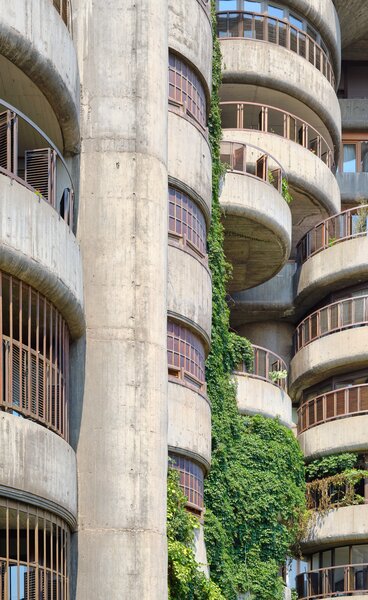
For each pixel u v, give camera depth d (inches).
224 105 2194.9
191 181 1595.7
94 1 1378.0
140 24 1379.2
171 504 1446.9
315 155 2217.0
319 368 2252.7
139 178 1346.0
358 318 2220.7
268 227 1958.7
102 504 1279.5
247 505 1894.7
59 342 1242.0
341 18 2603.3
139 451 1294.3
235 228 1967.3
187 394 1536.7
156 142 1364.4
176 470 1480.1
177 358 1546.5
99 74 1363.2
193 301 1567.4
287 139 2169.0
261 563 1881.2
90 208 1334.9
